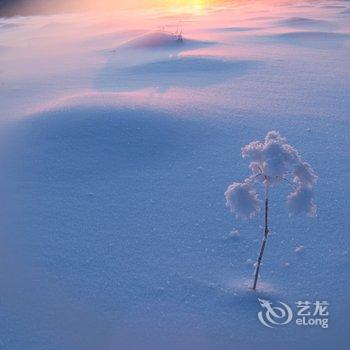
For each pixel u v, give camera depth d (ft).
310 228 15.01
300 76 38.47
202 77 39.40
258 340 10.55
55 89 39.50
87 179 19.29
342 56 48.49
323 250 13.82
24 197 18.10
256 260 13.48
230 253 13.92
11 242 15.11
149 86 36.86
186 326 11.04
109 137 22.74
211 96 31.37
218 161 20.44
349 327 10.80
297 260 13.39
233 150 21.53
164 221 15.97
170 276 12.92
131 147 21.84
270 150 10.44
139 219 16.16
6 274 13.39
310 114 26.94
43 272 13.38
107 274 13.15
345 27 77.00
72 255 14.16
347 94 31.68
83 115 25.18
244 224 15.44
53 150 21.89
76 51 68.23
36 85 42.32
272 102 29.76
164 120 24.64
